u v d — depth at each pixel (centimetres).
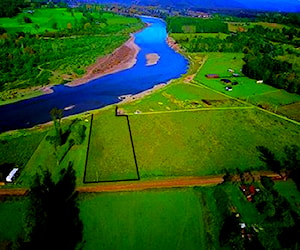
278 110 11181
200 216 5953
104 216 5906
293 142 8838
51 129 9256
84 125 9544
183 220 5850
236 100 12019
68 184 6769
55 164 7462
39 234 4978
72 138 8662
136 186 6750
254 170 7400
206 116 10450
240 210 6016
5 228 5541
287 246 5181
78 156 7825
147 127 9506
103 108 11094
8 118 10238
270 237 5372
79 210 6025
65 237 5384
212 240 5397
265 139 8962
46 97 12131
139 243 5350
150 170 7350
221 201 6212
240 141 8800
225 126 9738
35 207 5131
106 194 6481
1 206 6059
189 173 7250
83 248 5206
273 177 7081
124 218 5878
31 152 7981
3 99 11581
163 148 8306
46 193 5878
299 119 10444
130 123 9756
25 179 6894
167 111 10781
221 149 8331
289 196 6469
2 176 6844
